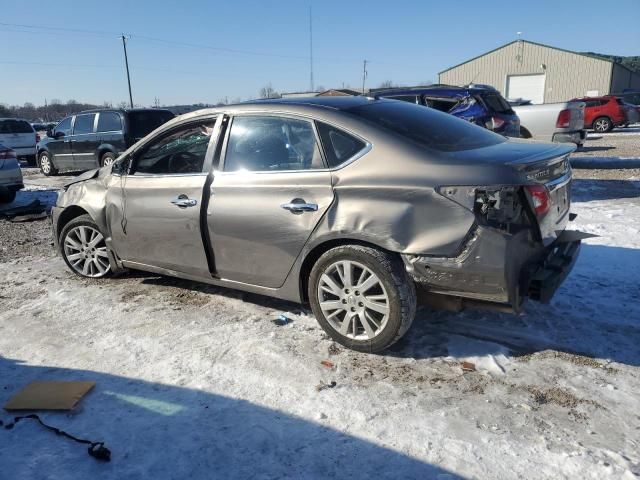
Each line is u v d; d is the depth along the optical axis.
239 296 4.75
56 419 3.02
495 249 3.14
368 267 3.45
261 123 3.99
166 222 4.39
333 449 2.70
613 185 9.59
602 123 23.78
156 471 2.58
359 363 3.53
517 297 3.25
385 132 3.56
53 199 10.50
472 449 2.67
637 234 6.17
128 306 4.61
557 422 2.86
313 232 3.62
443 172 3.26
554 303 4.36
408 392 3.18
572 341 3.73
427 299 3.52
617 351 3.58
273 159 3.88
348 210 3.47
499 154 3.43
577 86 43.16
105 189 4.89
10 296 4.95
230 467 2.60
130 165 4.71
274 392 3.21
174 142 4.46
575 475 2.46
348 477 2.51
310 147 3.73
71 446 2.78
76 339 4.00
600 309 4.22
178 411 3.05
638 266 5.11
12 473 2.59
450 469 2.54
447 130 3.92
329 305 3.70
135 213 4.61
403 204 3.31
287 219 3.72
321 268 3.67
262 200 3.83
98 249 5.20
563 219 3.80
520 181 3.13
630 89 51.88
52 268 5.78
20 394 3.23
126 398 3.20
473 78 47.31
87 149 13.30
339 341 3.72
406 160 3.40
